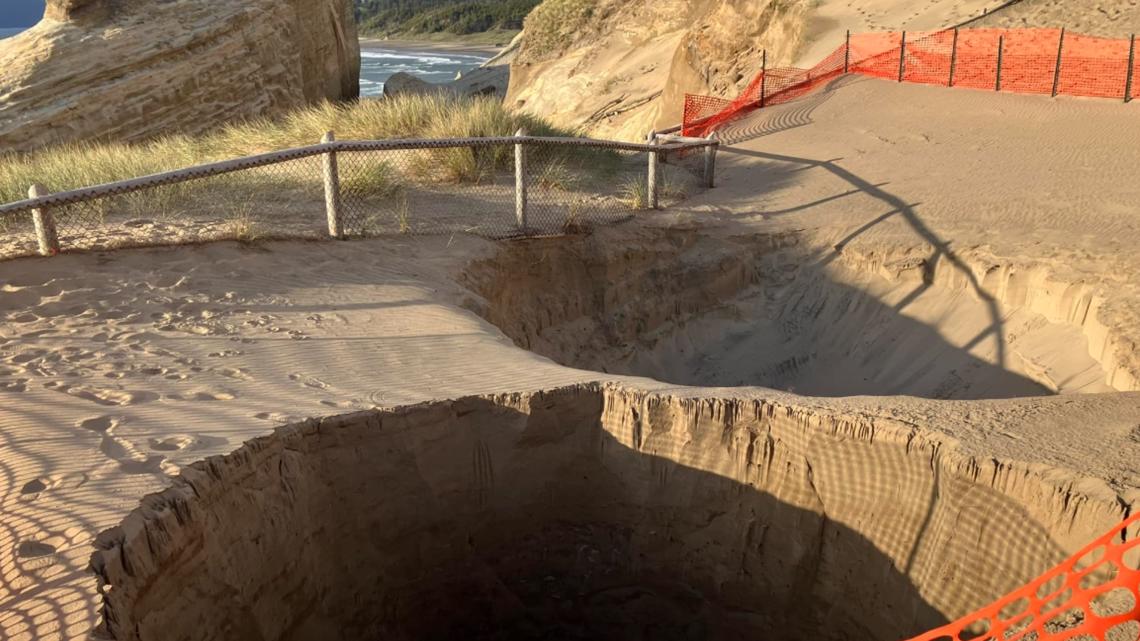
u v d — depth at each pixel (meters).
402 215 8.91
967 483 4.15
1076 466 3.97
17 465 3.78
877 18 20.80
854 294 9.13
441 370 5.36
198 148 13.02
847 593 4.79
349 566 4.74
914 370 8.19
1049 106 14.20
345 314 6.29
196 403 4.57
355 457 4.61
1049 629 3.62
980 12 19.03
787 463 4.84
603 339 9.04
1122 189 10.11
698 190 11.81
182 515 3.63
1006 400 4.98
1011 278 8.12
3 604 2.98
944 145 12.84
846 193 11.07
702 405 4.92
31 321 5.66
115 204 8.41
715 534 5.15
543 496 5.25
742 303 9.69
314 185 9.73
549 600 5.54
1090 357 7.03
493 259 8.24
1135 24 16.02
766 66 20.44
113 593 3.19
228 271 6.93
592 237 9.15
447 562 5.13
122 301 6.10
